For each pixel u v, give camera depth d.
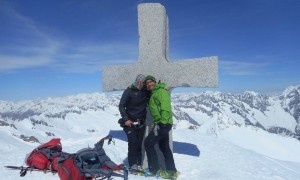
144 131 3.94
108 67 4.66
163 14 4.36
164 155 3.72
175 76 4.26
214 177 3.92
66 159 3.44
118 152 4.85
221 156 4.88
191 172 4.13
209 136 6.55
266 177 4.06
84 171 3.28
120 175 3.64
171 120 3.56
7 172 3.70
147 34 4.41
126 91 3.77
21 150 4.91
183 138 6.09
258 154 5.91
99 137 5.77
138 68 4.45
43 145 3.93
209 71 4.06
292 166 6.01
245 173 4.13
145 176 3.70
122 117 3.75
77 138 5.98
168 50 4.58
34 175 3.58
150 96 3.84
